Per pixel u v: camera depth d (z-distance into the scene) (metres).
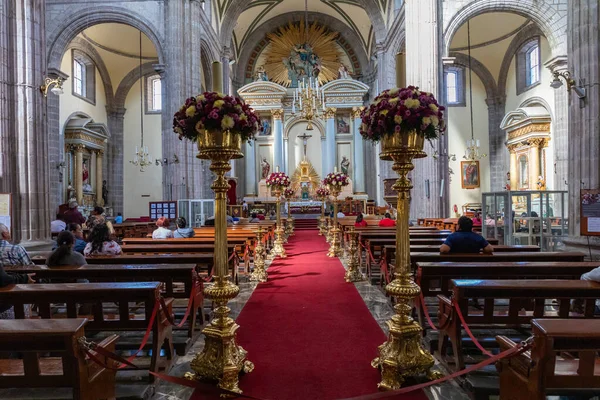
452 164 26.62
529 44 23.03
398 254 4.19
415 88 4.18
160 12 18.64
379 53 24.89
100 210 10.46
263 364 4.45
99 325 4.18
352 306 6.73
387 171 25.78
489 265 4.83
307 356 4.66
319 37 32.41
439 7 16.56
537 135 20.70
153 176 27.89
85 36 23.36
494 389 3.56
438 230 11.01
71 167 22.86
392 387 3.79
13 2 9.32
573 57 9.73
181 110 4.18
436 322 5.53
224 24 25.61
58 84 9.95
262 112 31.20
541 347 2.50
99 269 5.00
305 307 6.70
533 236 11.21
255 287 8.19
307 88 22.39
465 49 24.91
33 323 2.65
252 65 32.88
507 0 16.50
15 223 9.25
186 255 6.28
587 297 3.73
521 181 22.66
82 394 2.66
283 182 13.46
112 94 27.23
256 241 9.64
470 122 26.66
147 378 4.00
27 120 9.40
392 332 4.01
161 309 4.10
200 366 3.93
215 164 4.10
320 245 15.34
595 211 7.40
